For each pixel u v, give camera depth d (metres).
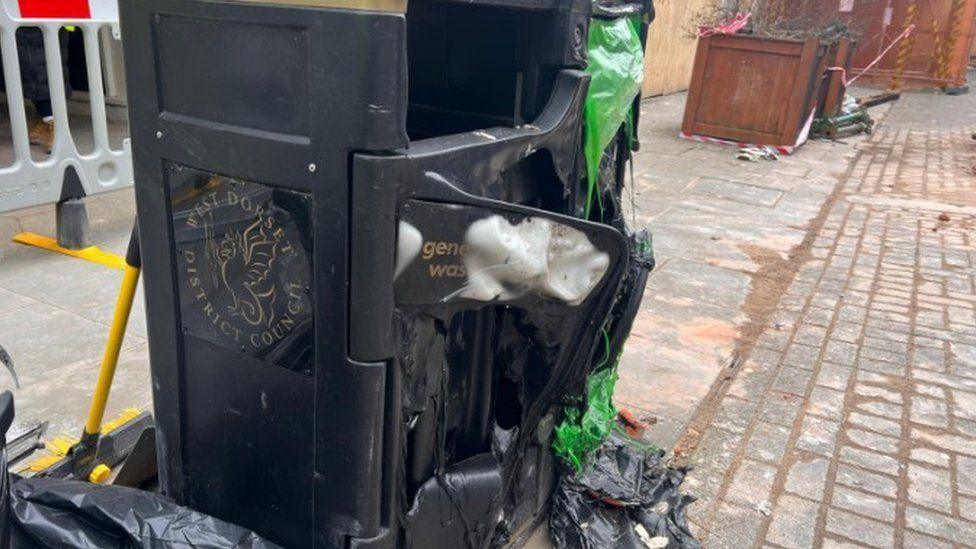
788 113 9.03
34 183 4.14
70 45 6.10
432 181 1.37
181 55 1.46
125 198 5.54
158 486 2.19
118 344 2.06
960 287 4.87
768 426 3.13
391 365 1.46
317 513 1.58
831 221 6.29
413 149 1.37
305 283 1.44
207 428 1.74
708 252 5.30
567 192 1.83
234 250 1.53
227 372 1.64
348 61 1.25
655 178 7.55
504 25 1.88
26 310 3.66
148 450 2.14
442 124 2.06
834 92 10.27
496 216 1.50
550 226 1.61
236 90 1.41
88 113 6.30
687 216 6.22
